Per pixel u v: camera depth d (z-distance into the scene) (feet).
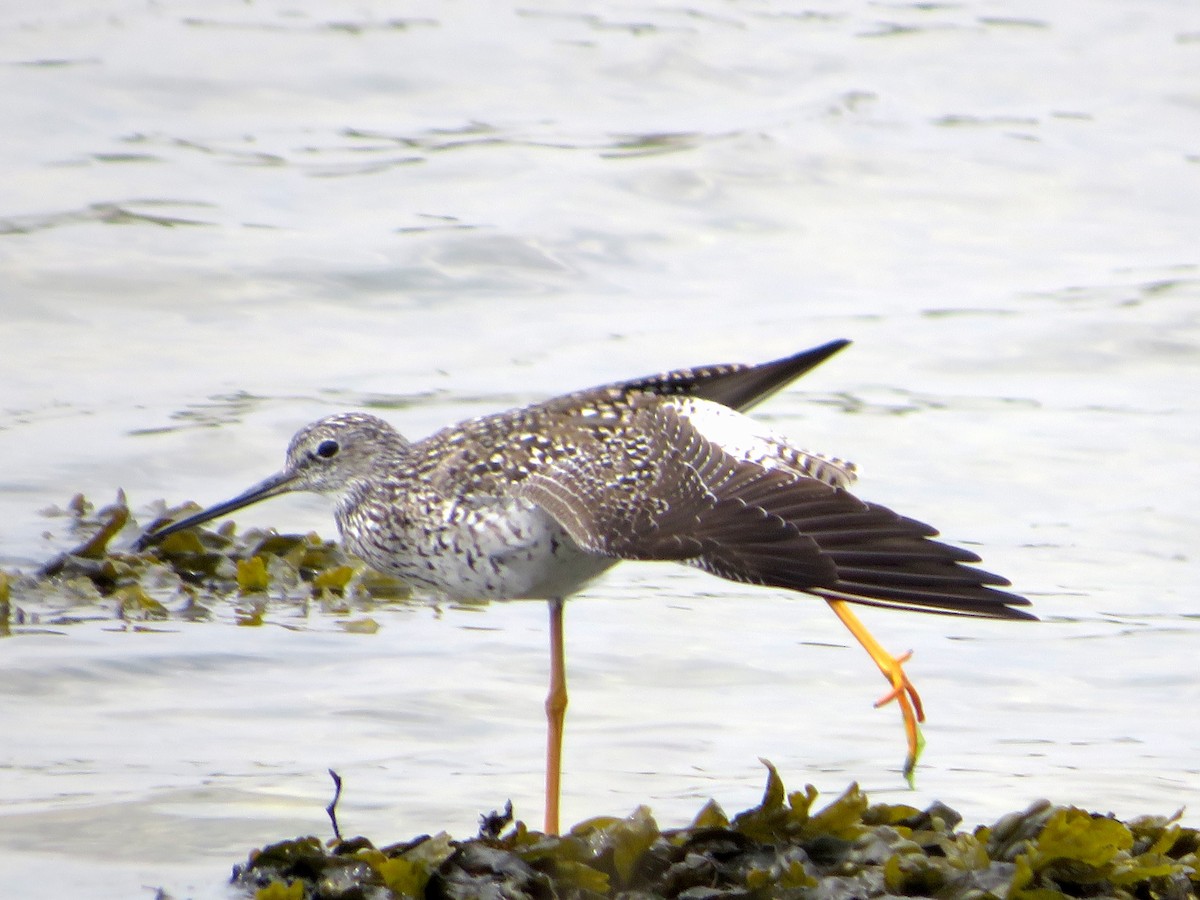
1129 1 104.32
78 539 45.29
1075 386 58.65
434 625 40.86
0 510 46.98
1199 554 45.50
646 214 73.77
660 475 28.68
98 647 38.17
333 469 33.91
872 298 66.39
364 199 74.13
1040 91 90.12
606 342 61.52
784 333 62.28
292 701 35.63
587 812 30.45
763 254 71.31
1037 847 25.88
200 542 44.37
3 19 92.73
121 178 74.64
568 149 80.23
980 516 47.96
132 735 33.55
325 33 93.45
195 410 54.70
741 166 78.38
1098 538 46.47
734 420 30.01
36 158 76.43
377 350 60.90
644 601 42.86
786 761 32.99
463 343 61.62
